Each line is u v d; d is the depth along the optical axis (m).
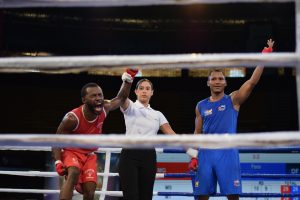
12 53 12.16
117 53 12.84
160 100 11.20
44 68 1.07
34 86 10.98
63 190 3.10
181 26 12.98
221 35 12.80
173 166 7.26
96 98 3.19
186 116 11.04
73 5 1.08
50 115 10.86
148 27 13.02
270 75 11.13
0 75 10.84
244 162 7.55
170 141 1.02
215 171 3.26
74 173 3.14
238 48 12.64
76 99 11.05
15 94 10.85
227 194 3.19
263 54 1.01
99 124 3.34
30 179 9.81
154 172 3.43
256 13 12.62
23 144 1.12
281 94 10.95
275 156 7.50
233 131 3.32
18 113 10.77
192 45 12.86
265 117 10.86
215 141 1.00
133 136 1.05
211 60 1.03
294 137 0.96
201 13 12.95
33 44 12.46
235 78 11.14
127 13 13.05
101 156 8.08
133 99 11.23
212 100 3.42
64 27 12.77
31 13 12.50
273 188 7.32
